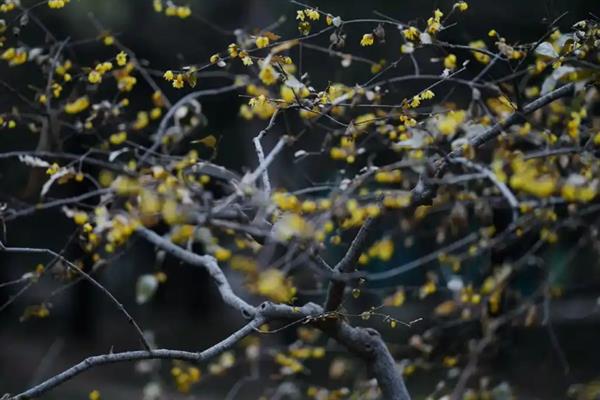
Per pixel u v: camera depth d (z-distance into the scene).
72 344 17.66
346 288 4.45
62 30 10.13
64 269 5.00
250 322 4.14
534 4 8.69
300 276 5.52
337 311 4.09
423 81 7.08
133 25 11.41
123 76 5.34
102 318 19.77
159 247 5.35
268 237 3.75
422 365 5.94
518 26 8.89
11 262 17.89
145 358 3.83
